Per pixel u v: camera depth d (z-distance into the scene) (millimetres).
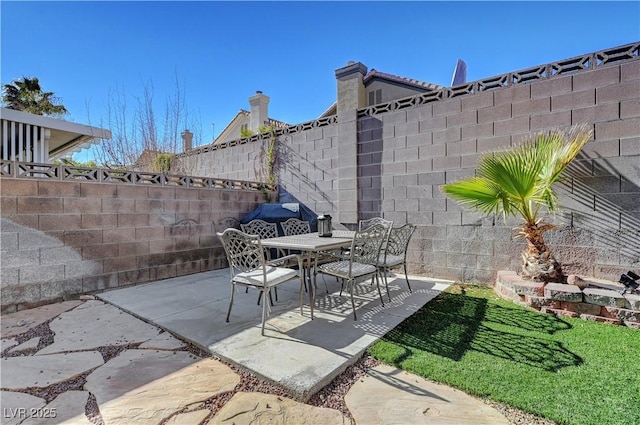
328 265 3754
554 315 3398
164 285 4770
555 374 2234
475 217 4742
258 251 3049
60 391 2111
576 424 1736
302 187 6785
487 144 4617
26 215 3795
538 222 3922
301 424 1793
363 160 5824
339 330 3043
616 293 3248
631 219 3711
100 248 4422
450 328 3090
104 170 4480
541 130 4227
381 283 4812
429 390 2104
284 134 7125
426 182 5156
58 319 3430
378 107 5648
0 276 3609
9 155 5543
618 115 3770
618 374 2223
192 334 2951
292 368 2309
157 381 2232
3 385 2180
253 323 3234
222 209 6066
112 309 3742
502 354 2553
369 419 1833
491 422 1787
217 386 2170
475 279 4746
